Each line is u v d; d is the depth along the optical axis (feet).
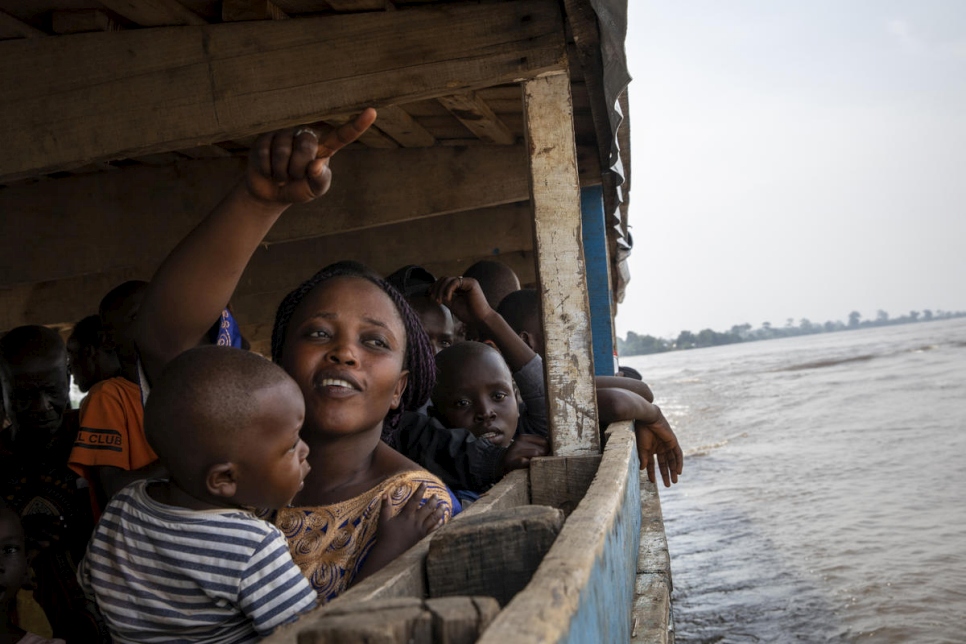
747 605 28.27
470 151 19.58
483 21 10.61
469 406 11.13
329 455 6.95
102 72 11.51
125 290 9.96
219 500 5.67
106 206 19.56
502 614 3.50
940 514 40.45
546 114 10.48
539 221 10.41
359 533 6.63
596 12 9.89
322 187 6.19
